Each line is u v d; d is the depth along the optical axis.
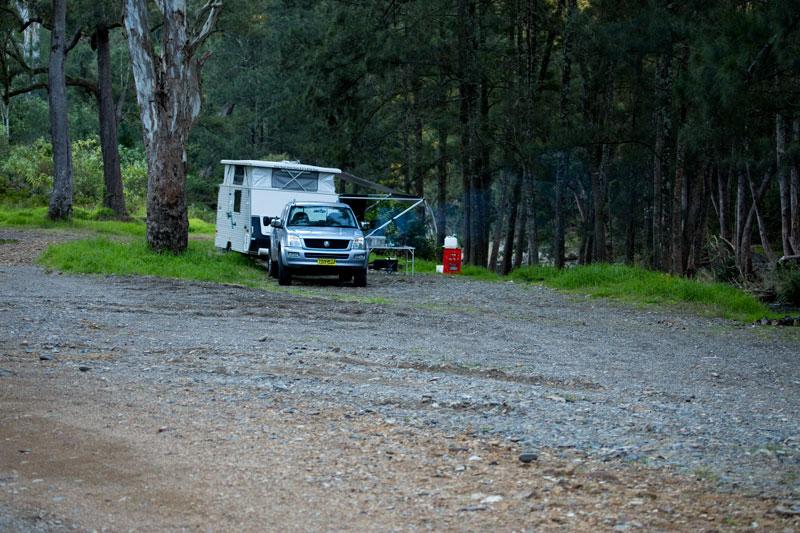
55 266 21.70
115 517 4.86
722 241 31.86
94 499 5.14
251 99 68.75
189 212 65.06
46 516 4.84
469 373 9.72
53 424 6.80
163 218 23.70
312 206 22.48
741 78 19.70
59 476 5.55
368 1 37.56
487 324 14.67
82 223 38.78
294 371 9.35
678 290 19.97
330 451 6.23
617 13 30.28
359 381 8.90
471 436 6.74
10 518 4.78
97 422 6.90
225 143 70.50
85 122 72.56
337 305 16.53
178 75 23.42
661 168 28.45
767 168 27.17
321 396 8.09
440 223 38.62
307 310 15.47
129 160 65.31
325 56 38.59
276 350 10.72
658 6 26.62
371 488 5.43
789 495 5.38
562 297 20.33
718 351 12.66
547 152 31.66
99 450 6.13
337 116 41.41
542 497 5.30
